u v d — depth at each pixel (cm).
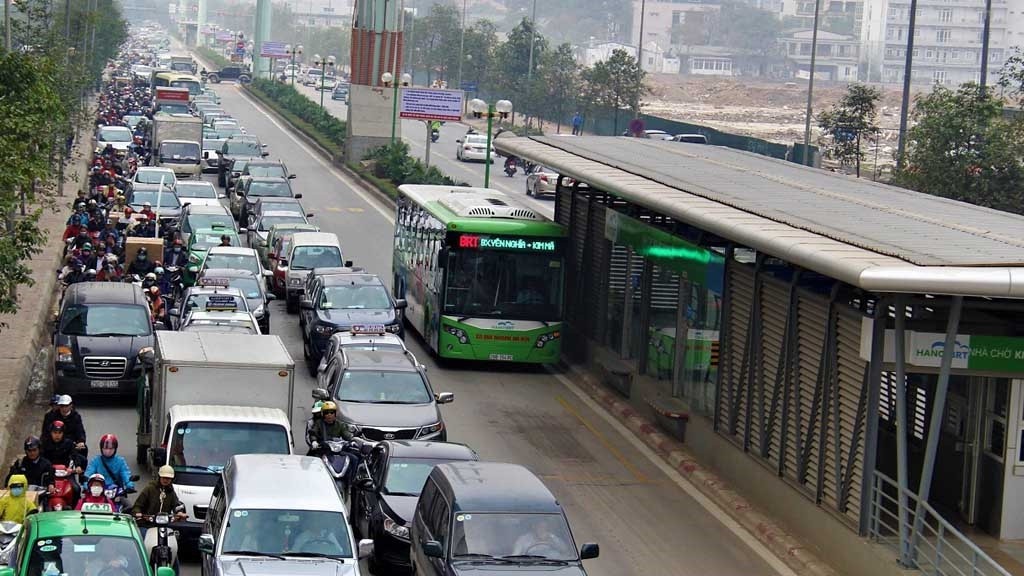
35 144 4550
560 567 2420
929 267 2570
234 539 2445
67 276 5488
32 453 2914
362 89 12131
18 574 2198
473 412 4509
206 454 3048
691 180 4228
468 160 13388
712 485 3678
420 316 5562
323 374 4219
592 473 3841
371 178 11062
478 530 2466
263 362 3344
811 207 3556
